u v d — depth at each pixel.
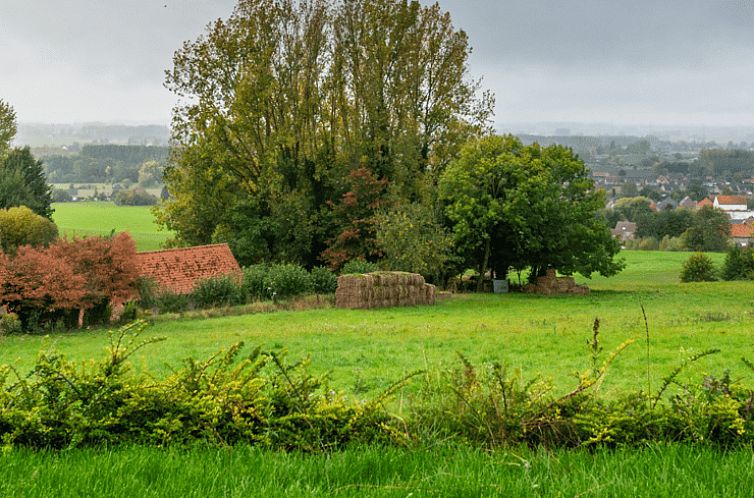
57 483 6.34
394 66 59.03
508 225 54.91
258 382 8.34
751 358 18.55
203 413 7.95
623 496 6.12
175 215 59.88
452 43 60.47
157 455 7.17
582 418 7.92
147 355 22.14
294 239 59.91
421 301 44.34
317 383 8.46
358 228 56.75
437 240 51.47
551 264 58.38
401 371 17.28
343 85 60.62
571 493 6.20
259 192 58.78
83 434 7.69
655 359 18.84
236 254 57.47
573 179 58.97
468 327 29.50
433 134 61.09
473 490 6.22
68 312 32.22
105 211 164.25
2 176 76.19
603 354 20.16
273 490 6.19
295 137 60.59
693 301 47.69
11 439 7.61
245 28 58.38
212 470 6.72
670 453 7.25
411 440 7.81
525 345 22.61
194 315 36.75
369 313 38.22
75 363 8.37
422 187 56.69
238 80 57.81
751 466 6.72
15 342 27.16
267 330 29.62
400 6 58.62
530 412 8.07
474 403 8.17
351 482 6.64
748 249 84.25
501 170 53.66
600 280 92.56
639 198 185.75
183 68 58.34
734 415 7.74
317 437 7.85
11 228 58.91
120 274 33.62
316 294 44.50
